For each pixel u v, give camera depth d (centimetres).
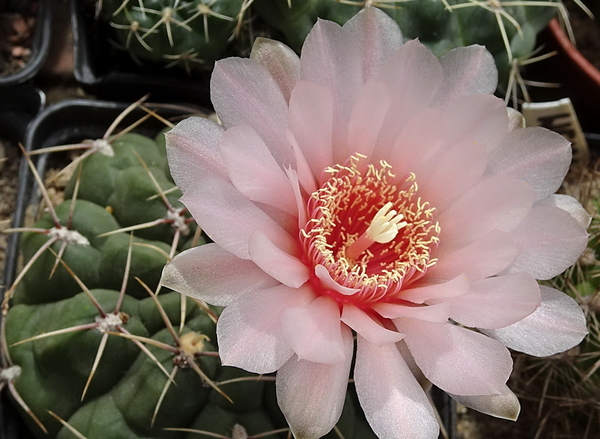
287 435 21
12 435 22
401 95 18
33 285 21
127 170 22
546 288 18
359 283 18
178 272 17
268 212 18
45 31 28
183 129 17
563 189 27
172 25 24
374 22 18
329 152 18
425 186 19
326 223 19
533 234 18
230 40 25
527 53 25
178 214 21
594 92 29
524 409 26
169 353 19
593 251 23
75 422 20
